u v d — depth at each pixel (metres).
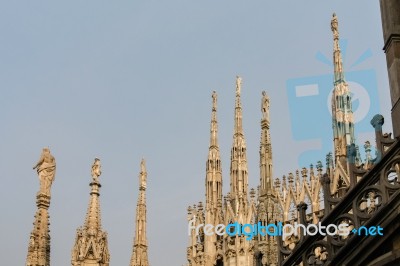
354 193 13.81
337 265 13.78
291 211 39.97
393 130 15.17
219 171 47.22
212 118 49.28
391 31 15.94
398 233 12.70
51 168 37.34
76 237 38.25
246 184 44.56
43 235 35.75
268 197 40.03
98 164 39.97
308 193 39.16
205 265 43.59
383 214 13.00
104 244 38.41
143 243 46.25
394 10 16.20
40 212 36.16
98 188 39.53
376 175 13.49
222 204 45.69
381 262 12.80
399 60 15.56
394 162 13.16
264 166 41.44
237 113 47.19
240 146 45.81
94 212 38.78
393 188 13.01
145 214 47.38
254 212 42.38
